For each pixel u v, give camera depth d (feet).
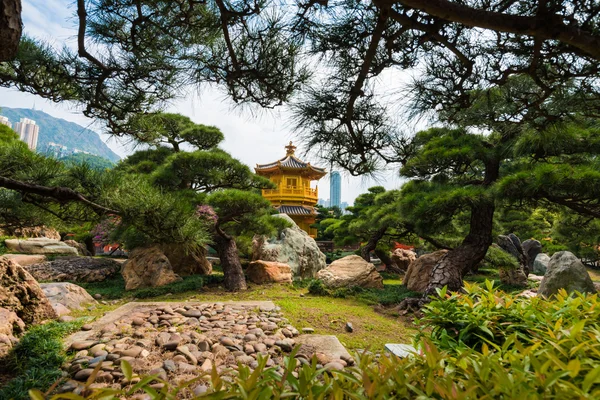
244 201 28.84
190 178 30.55
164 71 9.74
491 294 7.38
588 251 58.95
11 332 13.87
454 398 3.34
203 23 7.74
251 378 3.61
